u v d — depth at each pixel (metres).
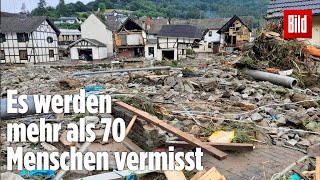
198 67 15.43
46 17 33.19
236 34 37.62
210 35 43.00
